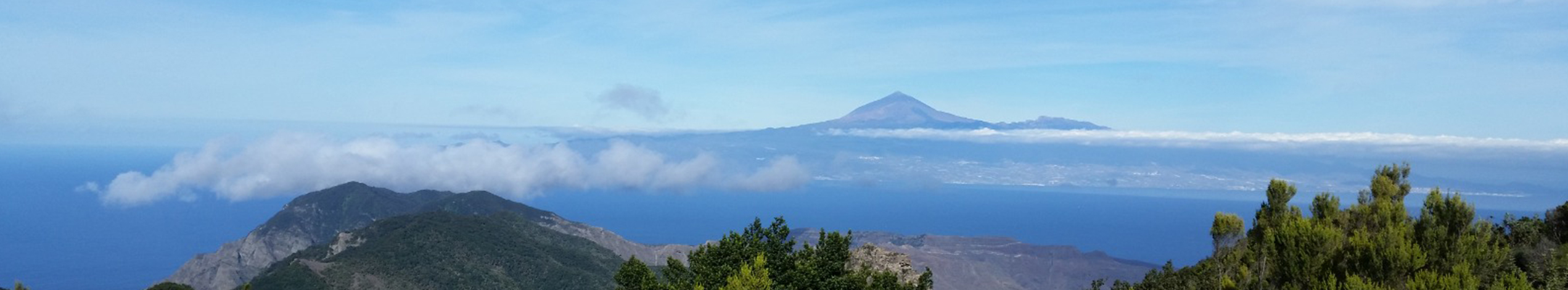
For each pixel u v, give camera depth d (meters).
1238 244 42.75
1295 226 35.97
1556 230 42.38
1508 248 33.88
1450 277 29.67
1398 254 31.77
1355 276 30.84
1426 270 31.66
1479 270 32.69
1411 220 38.12
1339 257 33.94
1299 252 34.72
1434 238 33.19
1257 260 38.44
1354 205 41.78
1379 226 38.31
